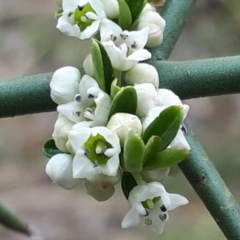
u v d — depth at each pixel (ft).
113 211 0.68
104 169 0.20
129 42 0.22
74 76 0.22
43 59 0.75
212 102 0.74
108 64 0.21
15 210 0.68
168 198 0.21
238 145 0.69
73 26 0.22
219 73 0.24
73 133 0.20
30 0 0.78
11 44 0.76
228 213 0.23
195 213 0.63
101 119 0.21
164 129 0.20
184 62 0.24
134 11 0.23
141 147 0.19
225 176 0.65
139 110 0.21
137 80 0.22
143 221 0.21
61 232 0.67
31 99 0.24
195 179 0.23
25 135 0.74
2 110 0.24
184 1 0.26
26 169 0.72
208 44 0.73
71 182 0.22
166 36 0.26
